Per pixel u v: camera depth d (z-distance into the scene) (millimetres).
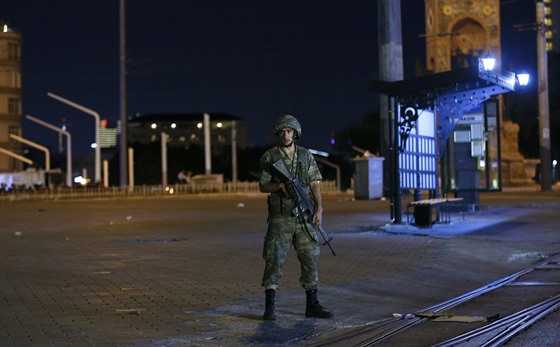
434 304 10102
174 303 9859
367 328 8484
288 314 9203
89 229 21688
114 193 56188
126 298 10219
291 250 15039
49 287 11133
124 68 53906
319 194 8828
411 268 12859
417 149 20828
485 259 14047
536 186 58312
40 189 58812
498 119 24672
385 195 37531
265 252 8773
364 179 37656
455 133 24812
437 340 7824
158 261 14039
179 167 112125
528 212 24953
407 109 19891
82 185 64000
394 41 31391
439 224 20453
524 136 81875
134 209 33250
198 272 12594
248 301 9984
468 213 24547
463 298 10219
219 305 9727
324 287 11055
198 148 117625
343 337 8023
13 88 89250
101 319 8828
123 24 52875
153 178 110938
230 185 65000
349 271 12500
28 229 21906
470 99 20734
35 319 8797
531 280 11648
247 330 8344
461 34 54562
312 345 7734
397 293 10828
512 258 14109
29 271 12828
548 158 48750
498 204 29891
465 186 25016
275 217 8742
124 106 54188
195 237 18578
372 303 10039
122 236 19234
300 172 8711
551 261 13562
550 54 82438
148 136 168750
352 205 31625
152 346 7566
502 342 7465
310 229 8781
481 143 24688
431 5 54938
